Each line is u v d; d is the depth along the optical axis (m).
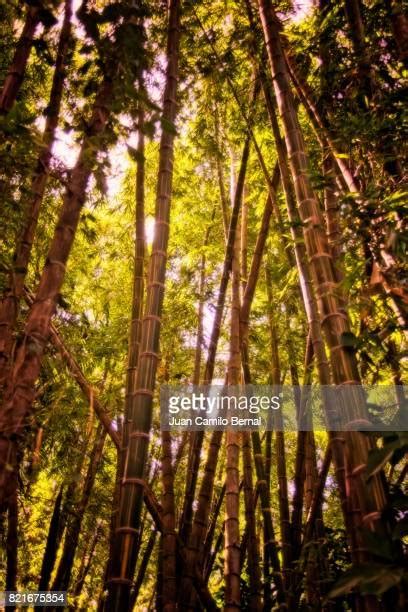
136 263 3.96
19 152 2.25
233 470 3.32
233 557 3.04
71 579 5.66
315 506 3.26
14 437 2.01
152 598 5.77
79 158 2.51
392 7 2.80
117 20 2.68
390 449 1.79
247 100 4.66
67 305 2.79
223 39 4.83
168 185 2.99
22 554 5.03
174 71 3.24
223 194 4.88
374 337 2.19
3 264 2.46
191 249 5.96
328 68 3.17
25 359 2.10
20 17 3.16
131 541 2.18
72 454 4.14
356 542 2.14
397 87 3.08
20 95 3.97
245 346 4.25
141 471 2.33
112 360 5.66
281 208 5.07
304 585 3.10
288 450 6.49
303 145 2.74
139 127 2.57
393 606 1.81
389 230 2.12
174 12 3.43
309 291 3.10
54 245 2.33
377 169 2.71
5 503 2.14
